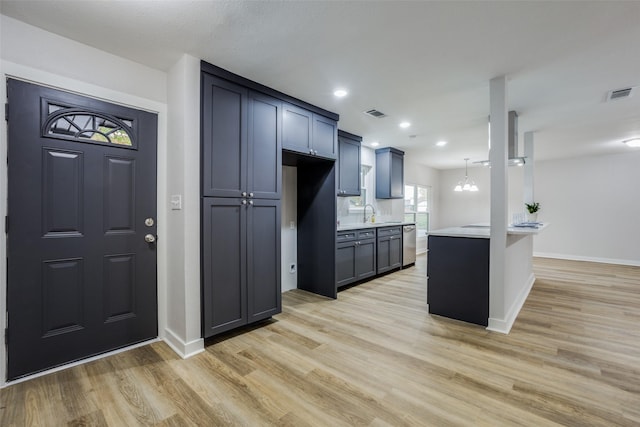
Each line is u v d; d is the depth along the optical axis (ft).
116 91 7.22
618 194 19.35
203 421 4.97
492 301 8.77
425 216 25.18
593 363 6.76
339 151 13.89
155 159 7.91
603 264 19.04
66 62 6.50
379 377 6.23
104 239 7.16
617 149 18.04
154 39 6.53
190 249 7.33
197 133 7.45
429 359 6.97
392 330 8.65
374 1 5.30
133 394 5.67
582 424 4.85
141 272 7.74
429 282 10.03
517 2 5.33
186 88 7.23
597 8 5.50
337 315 9.90
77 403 5.40
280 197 9.50
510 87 9.07
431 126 13.19
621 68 7.88
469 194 25.23
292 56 7.27
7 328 5.96
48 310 6.42
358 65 7.72
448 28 6.15
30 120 6.15
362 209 17.54
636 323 9.16
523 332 8.49
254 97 8.73
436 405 5.34
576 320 9.42
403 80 8.61
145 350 7.43
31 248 6.21
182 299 7.34
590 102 10.28
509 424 4.86
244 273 8.45
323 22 5.94
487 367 6.61
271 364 6.76
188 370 6.52
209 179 7.66
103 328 7.17
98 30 6.19
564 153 19.26
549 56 7.26
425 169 24.50
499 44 6.75
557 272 16.74
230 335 8.33
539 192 21.88
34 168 6.22
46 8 5.48
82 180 6.84
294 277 13.14
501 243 8.60
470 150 18.51
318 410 5.23
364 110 11.18
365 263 14.44
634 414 5.08
